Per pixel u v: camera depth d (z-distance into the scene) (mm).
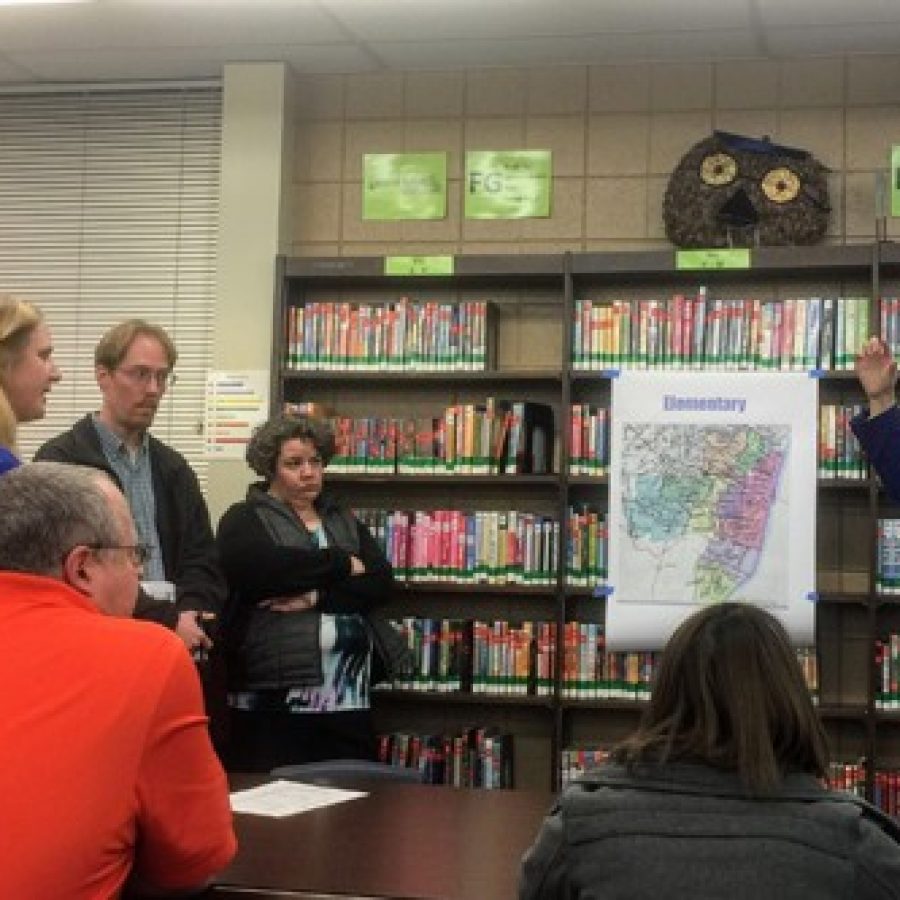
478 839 2197
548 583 4188
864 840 1462
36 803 1536
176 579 3287
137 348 3170
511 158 4613
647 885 1455
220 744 3506
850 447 4023
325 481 4430
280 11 4180
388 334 4375
